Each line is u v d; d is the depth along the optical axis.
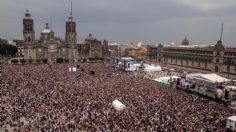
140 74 115.19
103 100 60.50
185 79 81.19
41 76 94.06
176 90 79.19
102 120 46.72
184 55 165.25
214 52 134.75
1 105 54.22
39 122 45.47
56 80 86.44
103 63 171.12
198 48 151.62
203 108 56.16
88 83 82.38
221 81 76.06
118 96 64.75
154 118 47.94
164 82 87.62
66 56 196.50
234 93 66.62
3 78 86.38
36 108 52.94
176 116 49.41
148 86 80.81
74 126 43.72
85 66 143.50
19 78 87.75
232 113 53.84
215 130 43.50
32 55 189.12
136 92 70.06
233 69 123.38
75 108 54.12
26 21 187.62
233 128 43.84
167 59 189.25
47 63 163.50
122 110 52.69
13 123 44.94
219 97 67.94
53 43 191.88
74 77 93.56
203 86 74.12
